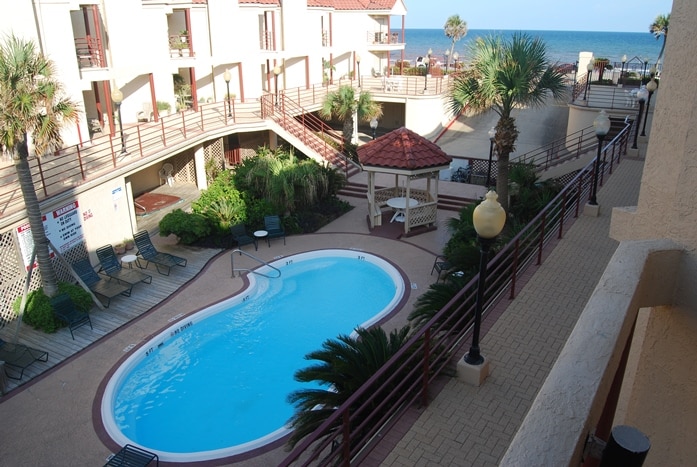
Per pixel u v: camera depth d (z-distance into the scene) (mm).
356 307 15188
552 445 2219
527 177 18406
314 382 11875
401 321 13875
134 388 11711
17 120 11539
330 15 35344
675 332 3982
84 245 16359
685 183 3730
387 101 34312
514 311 8906
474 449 6227
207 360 12719
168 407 11109
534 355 7805
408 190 19297
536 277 10000
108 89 22219
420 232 20062
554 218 11266
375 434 6492
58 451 9656
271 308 15086
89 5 21125
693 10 3596
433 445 6293
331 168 22875
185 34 26531
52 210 14945
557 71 16234
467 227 16391
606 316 2955
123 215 18047
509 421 6633
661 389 4254
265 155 22422
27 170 12641
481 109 16734
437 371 7184
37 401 10984
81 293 14102
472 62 16375
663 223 4023
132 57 22750
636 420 4535
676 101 3789
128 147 20281
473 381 7270
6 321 13695
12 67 11523
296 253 18250
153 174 24250
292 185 20031
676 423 4199
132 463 8922
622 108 25453
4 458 9492
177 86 27750
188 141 21453
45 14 18859
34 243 13305
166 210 21672
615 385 3609
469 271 10383
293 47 31984
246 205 19781
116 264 16203
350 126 29109
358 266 17844
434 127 34562
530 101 16172
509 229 15109
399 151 19438
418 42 169750
